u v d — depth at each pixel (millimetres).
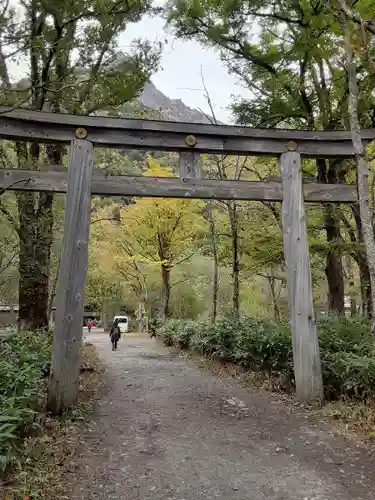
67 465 4188
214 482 3904
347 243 10453
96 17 7461
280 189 7289
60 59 8133
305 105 10977
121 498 3561
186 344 15117
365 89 9789
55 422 5492
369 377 5941
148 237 18609
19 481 3668
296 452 4676
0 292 13852
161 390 8117
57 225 11188
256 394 7547
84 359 11875
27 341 7703
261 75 11422
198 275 22031
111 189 6746
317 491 3711
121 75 8141
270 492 3699
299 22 9570
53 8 6816
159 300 26438
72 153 6621
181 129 7012
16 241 10055
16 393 4801
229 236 12789
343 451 4645
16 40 4621
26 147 9242
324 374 6820
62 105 8648
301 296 6930
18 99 5848
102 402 7035
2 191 6324
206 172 13539
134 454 4609
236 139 7254
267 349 8383
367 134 7246
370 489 3734
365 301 11875
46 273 9719
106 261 24781
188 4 10133
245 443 4988
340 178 11422
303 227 7137
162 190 6914
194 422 5871
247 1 9633
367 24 5402
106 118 6742
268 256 12094
